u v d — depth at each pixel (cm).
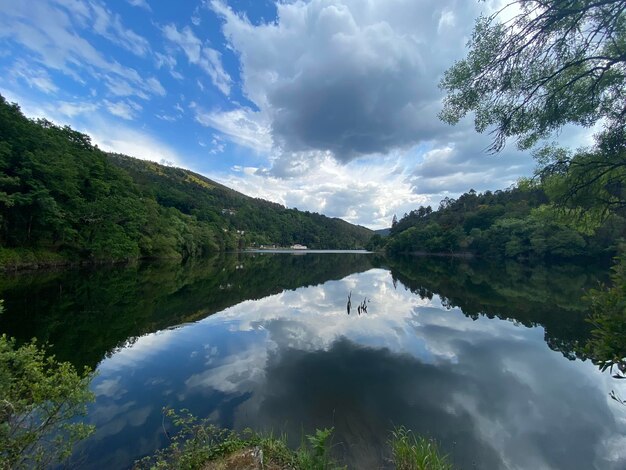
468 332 1516
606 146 609
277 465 461
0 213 2667
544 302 2252
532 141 646
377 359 1145
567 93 582
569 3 445
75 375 403
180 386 890
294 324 1619
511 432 711
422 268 5522
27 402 362
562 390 923
